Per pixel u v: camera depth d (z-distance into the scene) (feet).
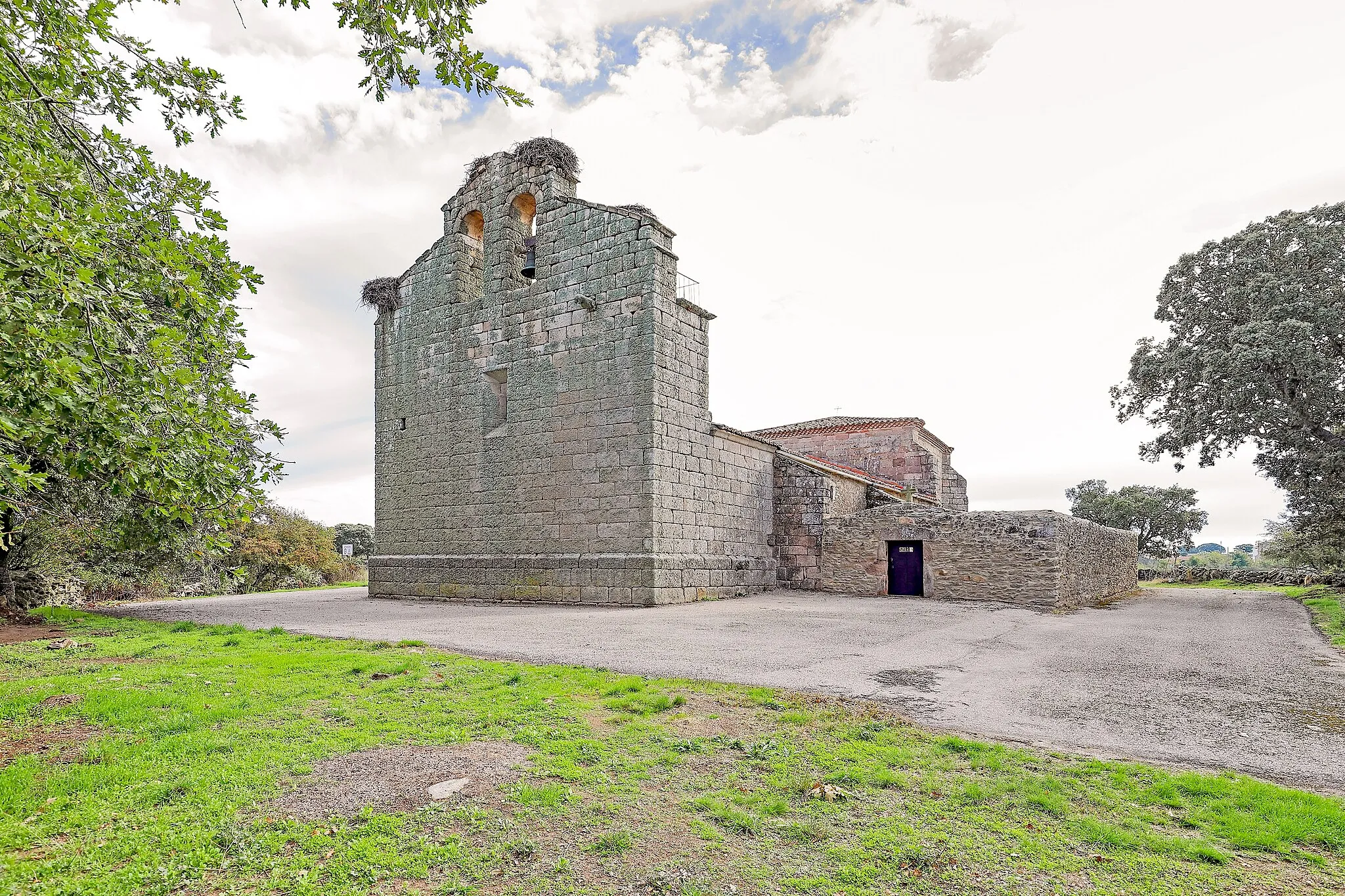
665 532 62.39
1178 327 76.84
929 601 63.62
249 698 23.44
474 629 44.14
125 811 14.49
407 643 36.52
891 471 114.21
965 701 25.12
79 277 15.06
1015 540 61.82
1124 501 194.90
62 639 37.27
